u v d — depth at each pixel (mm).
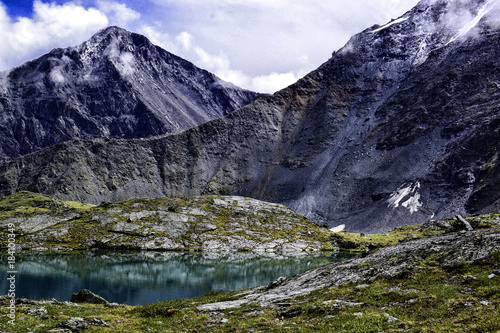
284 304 36312
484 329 21844
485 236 37344
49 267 103750
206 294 56312
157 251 145000
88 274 96000
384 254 46906
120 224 160625
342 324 26594
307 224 190625
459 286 30422
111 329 31359
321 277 46406
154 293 76000
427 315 26234
